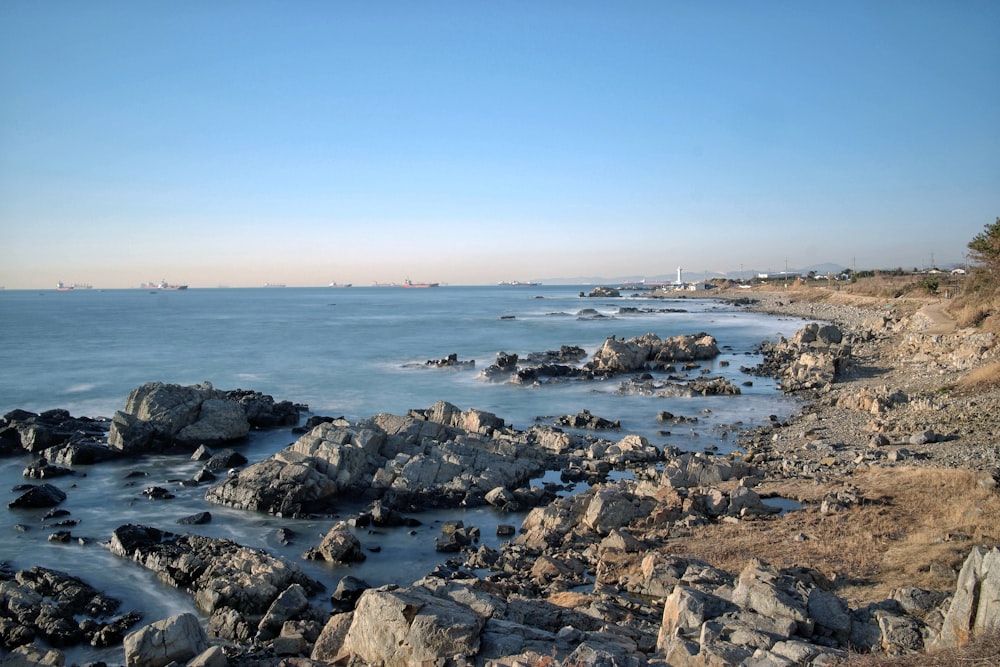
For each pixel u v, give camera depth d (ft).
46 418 157.89
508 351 307.58
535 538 87.15
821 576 58.44
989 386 136.98
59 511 102.83
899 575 58.85
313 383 222.89
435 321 496.23
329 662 48.19
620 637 46.21
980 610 37.32
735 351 299.17
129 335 372.79
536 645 43.73
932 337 205.46
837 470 102.78
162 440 142.92
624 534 79.36
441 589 52.54
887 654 39.88
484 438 132.16
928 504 78.38
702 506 90.99
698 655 41.01
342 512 104.12
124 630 66.95
